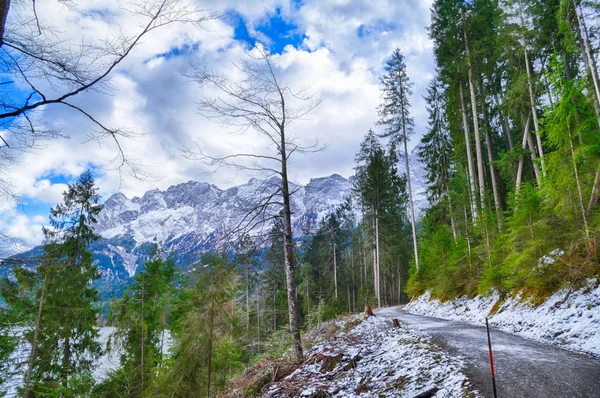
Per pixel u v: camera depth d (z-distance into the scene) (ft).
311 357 36.27
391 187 124.36
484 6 82.84
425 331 40.42
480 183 74.90
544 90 72.49
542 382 19.84
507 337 34.60
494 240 57.26
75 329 62.80
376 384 25.31
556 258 40.65
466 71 84.69
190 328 37.32
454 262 68.85
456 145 96.37
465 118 86.69
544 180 44.91
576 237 39.24
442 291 73.41
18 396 48.32
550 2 73.36
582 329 30.30
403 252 151.02
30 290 43.39
